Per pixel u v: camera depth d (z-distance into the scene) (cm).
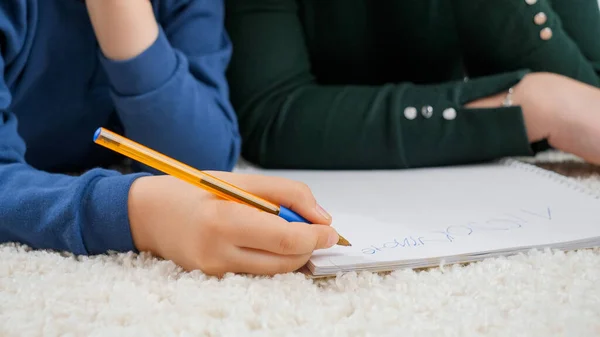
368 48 97
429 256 42
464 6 83
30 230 48
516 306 36
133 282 40
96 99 74
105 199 47
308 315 35
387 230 48
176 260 44
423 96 74
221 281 41
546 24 80
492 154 72
